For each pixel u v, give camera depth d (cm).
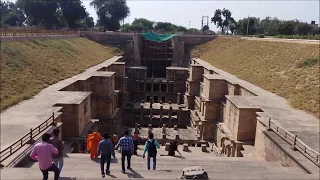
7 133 1728
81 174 1294
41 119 1973
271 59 4131
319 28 7944
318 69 3100
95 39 7169
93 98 3372
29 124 1881
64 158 1639
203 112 3859
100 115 3438
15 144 1413
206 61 5994
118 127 4134
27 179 1105
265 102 2655
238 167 1524
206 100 3606
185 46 7325
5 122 1908
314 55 3488
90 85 3428
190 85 5000
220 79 3603
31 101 2370
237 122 2483
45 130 1739
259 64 4159
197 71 4962
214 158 1905
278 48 4412
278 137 1836
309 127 2027
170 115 4959
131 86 5988
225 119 3212
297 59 3669
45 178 1022
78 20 10319
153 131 4131
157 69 7175
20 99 2362
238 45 5853
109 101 3416
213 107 3616
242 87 3309
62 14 9706
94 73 3681
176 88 5950
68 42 5338
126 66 6412
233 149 2491
